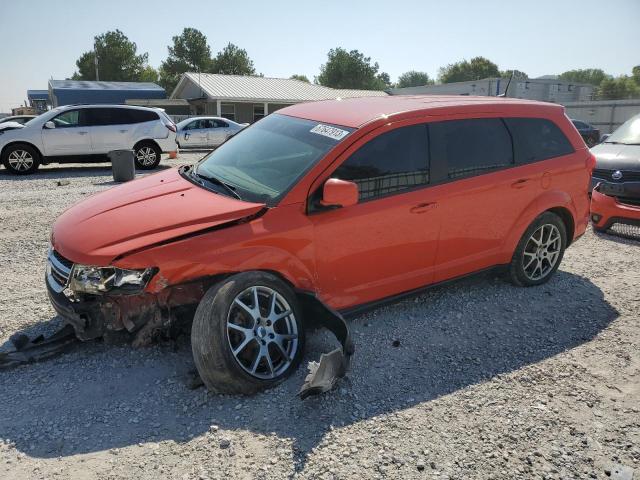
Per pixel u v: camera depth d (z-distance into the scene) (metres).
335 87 84.06
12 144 13.67
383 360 3.73
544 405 3.27
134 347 3.47
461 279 4.52
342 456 2.76
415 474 2.66
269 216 3.45
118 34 77.56
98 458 2.73
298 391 3.29
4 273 5.38
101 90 41.78
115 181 12.56
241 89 39.03
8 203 9.30
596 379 3.58
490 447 2.88
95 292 3.16
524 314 4.53
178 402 3.20
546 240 5.04
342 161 3.70
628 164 6.87
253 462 2.71
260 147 4.20
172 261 3.12
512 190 4.56
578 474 2.70
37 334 4.03
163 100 39.84
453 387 3.44
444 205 4.14
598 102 39.09
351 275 3.82
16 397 3.23
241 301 3.25
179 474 2.62
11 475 2.60
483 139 4.46
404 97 4.78
